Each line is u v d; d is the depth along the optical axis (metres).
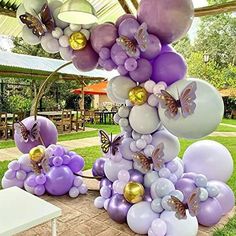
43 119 3.52
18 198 1.90
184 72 2.18
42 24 2.20
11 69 7.00
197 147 2.89
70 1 1.99
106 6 3.58
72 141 7.20
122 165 2.58
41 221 1.64
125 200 2.47
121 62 2.17
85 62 2.37
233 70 14.48
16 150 5.95
